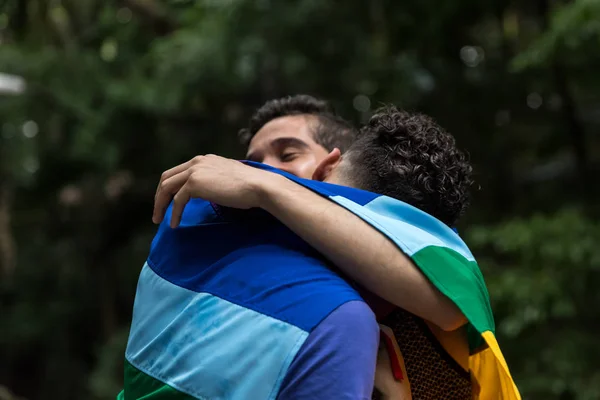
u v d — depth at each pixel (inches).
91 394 331.3
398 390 42.1
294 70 228.2
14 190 340.2
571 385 164.6
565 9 168.2
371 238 41.1
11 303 406.0
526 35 262.1
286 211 41.8
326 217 41.4
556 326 182.7
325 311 38.9
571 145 248.4
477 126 248.8
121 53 283.0
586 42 164.1
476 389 46.1
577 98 250.5
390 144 47.4
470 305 40.7
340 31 227.0
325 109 76.7
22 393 412.8
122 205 375.6
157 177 334.0
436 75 240.1
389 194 46.0
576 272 171.2
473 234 186.5
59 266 403.9
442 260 41.3
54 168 299.6
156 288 45.2
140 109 264.8
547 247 170.7
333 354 38.0
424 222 43.7
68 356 403.9
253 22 222.7
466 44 254.1
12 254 395.5
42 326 394.6
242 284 41.6
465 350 45.4
